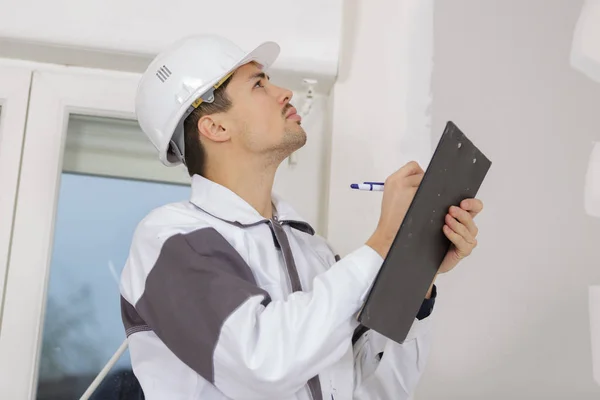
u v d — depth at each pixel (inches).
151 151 70.9
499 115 70.4
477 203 47.8
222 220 50.0
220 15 69.3
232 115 53.2
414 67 70.6
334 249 60.8
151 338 48.3
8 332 64.2
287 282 49.1
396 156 68.7
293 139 53.2
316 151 71.9
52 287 66.6
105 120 70.7
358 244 66.7
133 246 48.6
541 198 69.2
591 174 70.2
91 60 69.5
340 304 42.9
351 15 71.9
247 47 68.9
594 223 69.2
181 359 43.6
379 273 42.3
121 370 66.0
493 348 65.7
